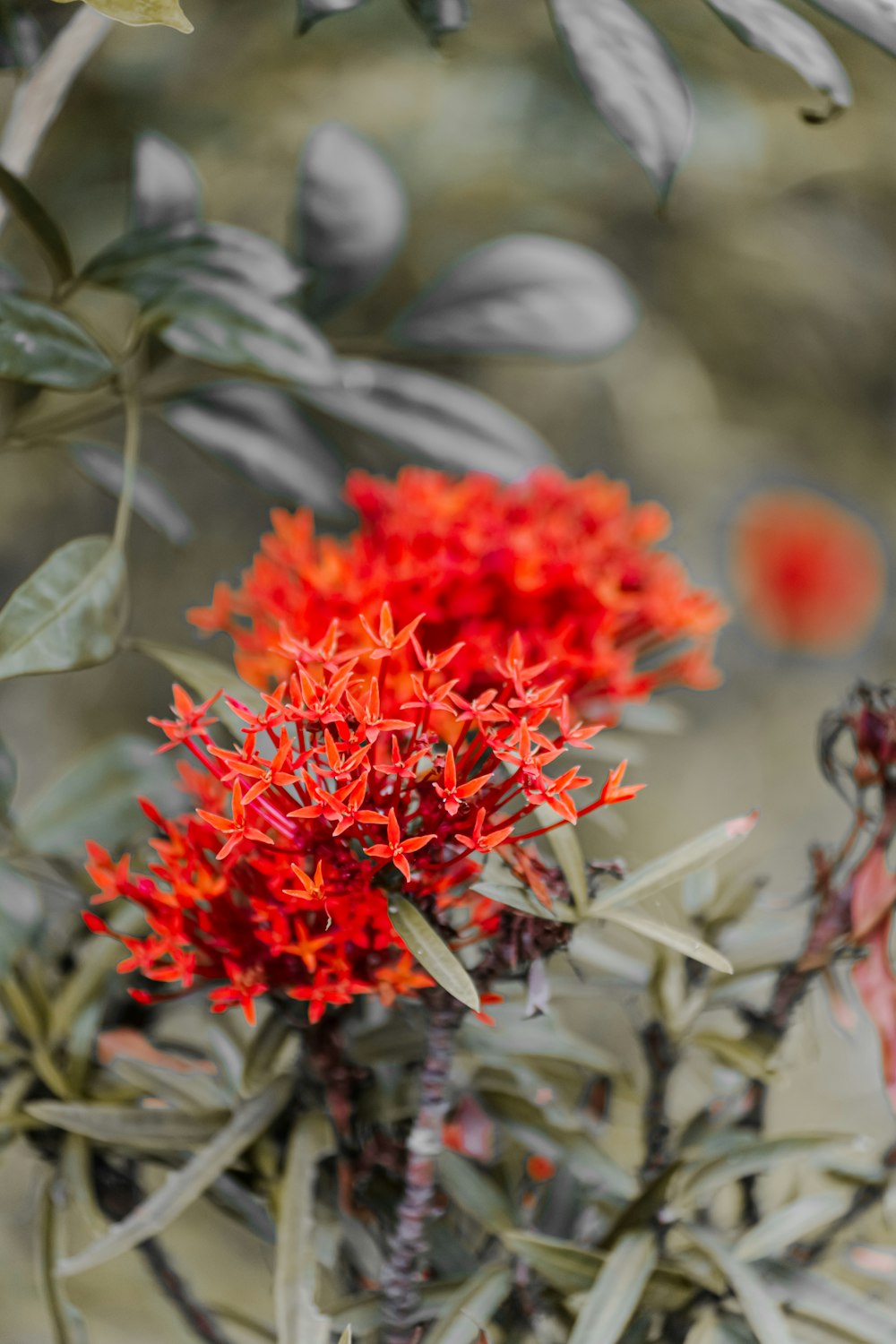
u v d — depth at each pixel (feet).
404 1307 2.29
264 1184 2.37
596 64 2.27
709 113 4.99
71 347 2.37
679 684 2.42
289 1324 2.23
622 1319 2.26
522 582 2.33
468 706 2.18
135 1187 2.43
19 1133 2.42
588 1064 2.48
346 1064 2.33
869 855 2.32
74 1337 2.36
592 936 2.52
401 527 2.40
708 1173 2.35
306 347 2.43
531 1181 2.50
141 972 2.51
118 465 2.73
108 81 4.99
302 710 2.16
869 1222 2.45
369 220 2.70
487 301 2.65
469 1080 2.44
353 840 2.20
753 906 2.46
